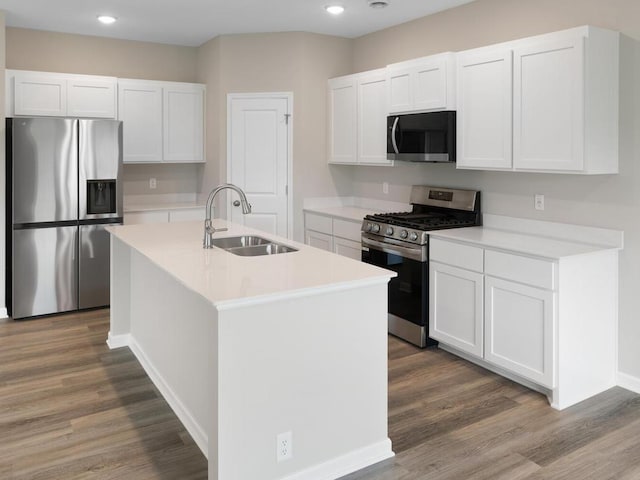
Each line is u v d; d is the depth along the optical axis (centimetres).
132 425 290
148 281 352
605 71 319
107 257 500
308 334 235
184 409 291
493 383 343
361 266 268
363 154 502
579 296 312
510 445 270
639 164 320
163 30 526
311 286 229
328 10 450
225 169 560
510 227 399
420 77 418
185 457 259
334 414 245
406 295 411
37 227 466
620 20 324
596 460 257
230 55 545
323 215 522
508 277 329
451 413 303
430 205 461
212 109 568
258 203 559
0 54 453
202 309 262
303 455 238
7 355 387
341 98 526
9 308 479
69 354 390
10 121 462
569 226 359
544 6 368
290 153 546
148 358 360
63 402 315
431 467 251
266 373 226
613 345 335
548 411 306
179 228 389
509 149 355
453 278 370
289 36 534
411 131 430
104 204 496
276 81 541
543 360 312
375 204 543
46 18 481
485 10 412
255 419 225
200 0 431
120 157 495
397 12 457
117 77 561
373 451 256
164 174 604
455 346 372
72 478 241
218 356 215
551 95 327
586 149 313
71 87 509
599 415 301
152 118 556
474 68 376
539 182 377
